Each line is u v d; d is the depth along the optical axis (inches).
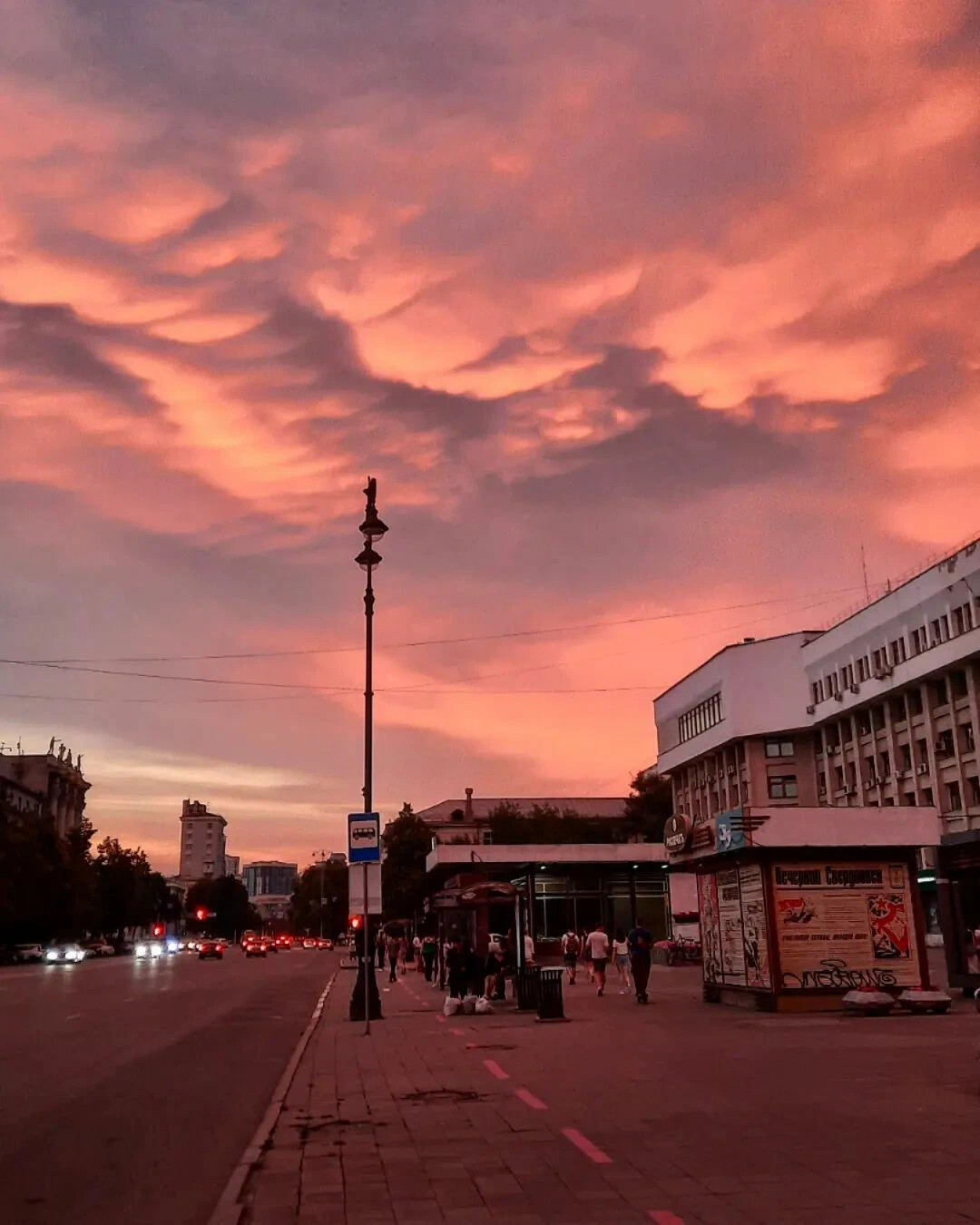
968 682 2273.6
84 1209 281.3
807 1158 303.0
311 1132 366.0
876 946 799.7
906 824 817.5
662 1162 303.1
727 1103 397.1
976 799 2256.4
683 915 1939.0
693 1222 241.9
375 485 901.8
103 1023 868.6
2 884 2925.7
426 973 1480.1
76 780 5147.6
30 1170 327.9
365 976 866.1
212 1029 815.1
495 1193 274.8
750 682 3061.0
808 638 3009.4
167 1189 303.1
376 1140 350.9
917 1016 736.3
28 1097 474.6
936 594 2354.8
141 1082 524.7
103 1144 367.2
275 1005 1086.4
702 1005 885.2
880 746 2664.9
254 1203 270.2
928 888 2183.8
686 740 3499.0
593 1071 502.3
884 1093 412.5
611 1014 833.5
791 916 800.9
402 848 3304.6
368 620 892.0
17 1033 780.0
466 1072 518.0
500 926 1882.4
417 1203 267.4
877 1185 271.0
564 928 1937.7
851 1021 714.2
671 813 4023.1
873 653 2632.9
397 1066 548.4
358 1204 267.7
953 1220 238.7
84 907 3506.4
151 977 1795.0
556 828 4035.4
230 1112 435.5
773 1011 788.0
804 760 3016.7
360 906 868.0
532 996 927.0
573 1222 245.1
